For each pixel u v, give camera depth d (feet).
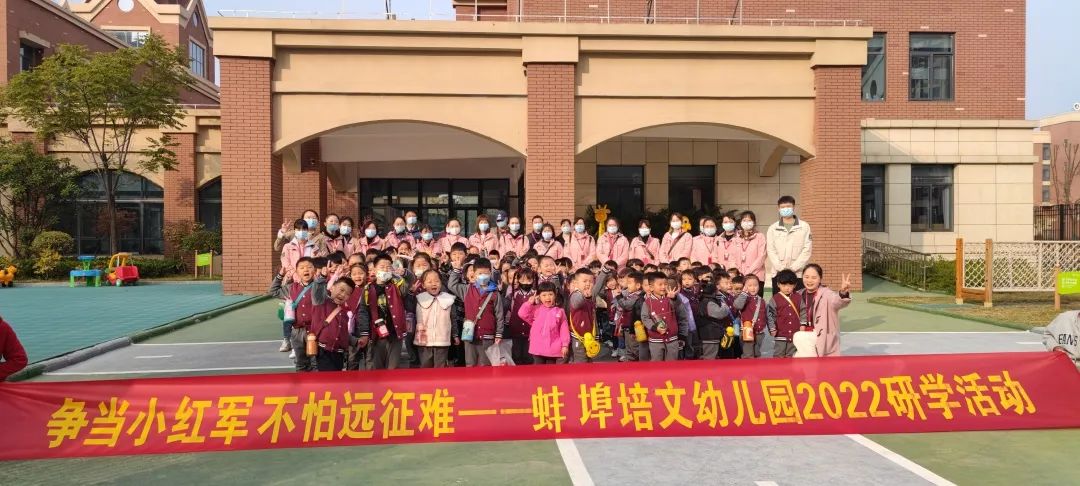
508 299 24.64
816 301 20.67
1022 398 17.81
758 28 50.70
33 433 15.61
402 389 16.93
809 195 52.95
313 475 14.92
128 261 68.64
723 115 51.67
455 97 50.39
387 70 50.16
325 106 49.85
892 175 64.49
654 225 59.26
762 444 17.07
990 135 64.85
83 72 65.82
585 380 17.37
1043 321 36.47
